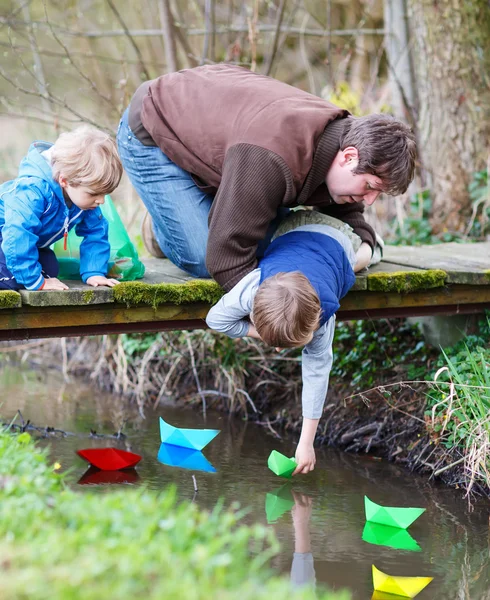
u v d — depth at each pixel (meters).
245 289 3.24
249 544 3.16
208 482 3.86
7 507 2.29
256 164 3.15
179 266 3.87
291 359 5.07
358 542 3.27
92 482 3.74
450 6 6.32
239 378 5.20
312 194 3.41
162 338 5.50
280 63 10.38
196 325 3.82
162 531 2.27
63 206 3.33
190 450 4.35
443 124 6.45
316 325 3.01
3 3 9.11
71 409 5.16
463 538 3.37
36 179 3.24
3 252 3.28
